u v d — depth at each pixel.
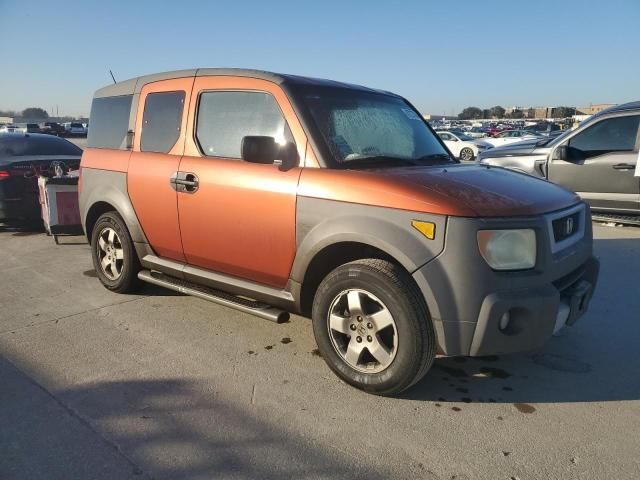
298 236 3.38
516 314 2.93
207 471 2.50
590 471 2.52
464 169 3.71
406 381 3.02
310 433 2.81
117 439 2.74
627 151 7.53
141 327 4.21
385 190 3.07
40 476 2.46
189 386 3.29
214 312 4.54
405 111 4.44
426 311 2.94
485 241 2.85
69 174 7.58
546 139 8.98
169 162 4.16
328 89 3.88
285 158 3.47
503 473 2.51
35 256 6.55
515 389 3.30
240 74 3.91
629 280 5.44
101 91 5.08
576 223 3.47
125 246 4.68
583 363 3.66
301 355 3.74
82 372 3.46
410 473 2.50
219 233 3.83
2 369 3.49
